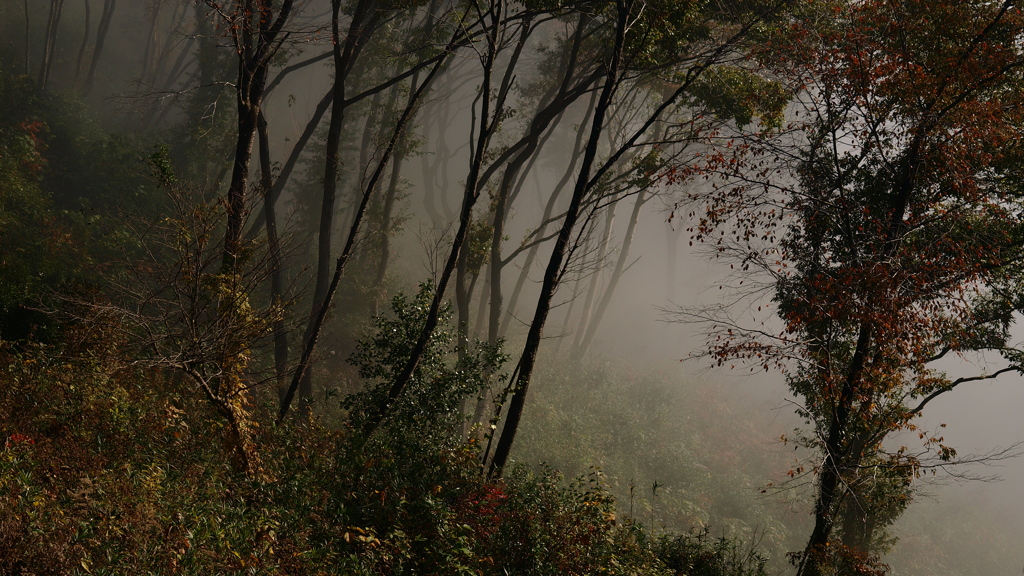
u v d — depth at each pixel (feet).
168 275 31.89
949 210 42.37
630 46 52.08
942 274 39.68
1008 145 42.16
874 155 44.88
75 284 40.04
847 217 42.16
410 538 29.35
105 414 28.91
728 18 54.49
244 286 34.76
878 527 50.42
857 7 44.01
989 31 41.96
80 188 73.41
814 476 41.60
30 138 69.87
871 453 44.86
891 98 42.06
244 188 49.11
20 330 39.96
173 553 20.80
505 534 30.96
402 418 44.91
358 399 47.98
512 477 42.73
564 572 30.83
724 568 41.57
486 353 50.08
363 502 31.86
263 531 24.36
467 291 64.80
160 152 34.37
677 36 53.57
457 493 34.86
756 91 52.11
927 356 42.57
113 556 19.70
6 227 54.08
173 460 28.78
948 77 40.68
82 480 22.12
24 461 22.94
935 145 40.91
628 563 33.86
